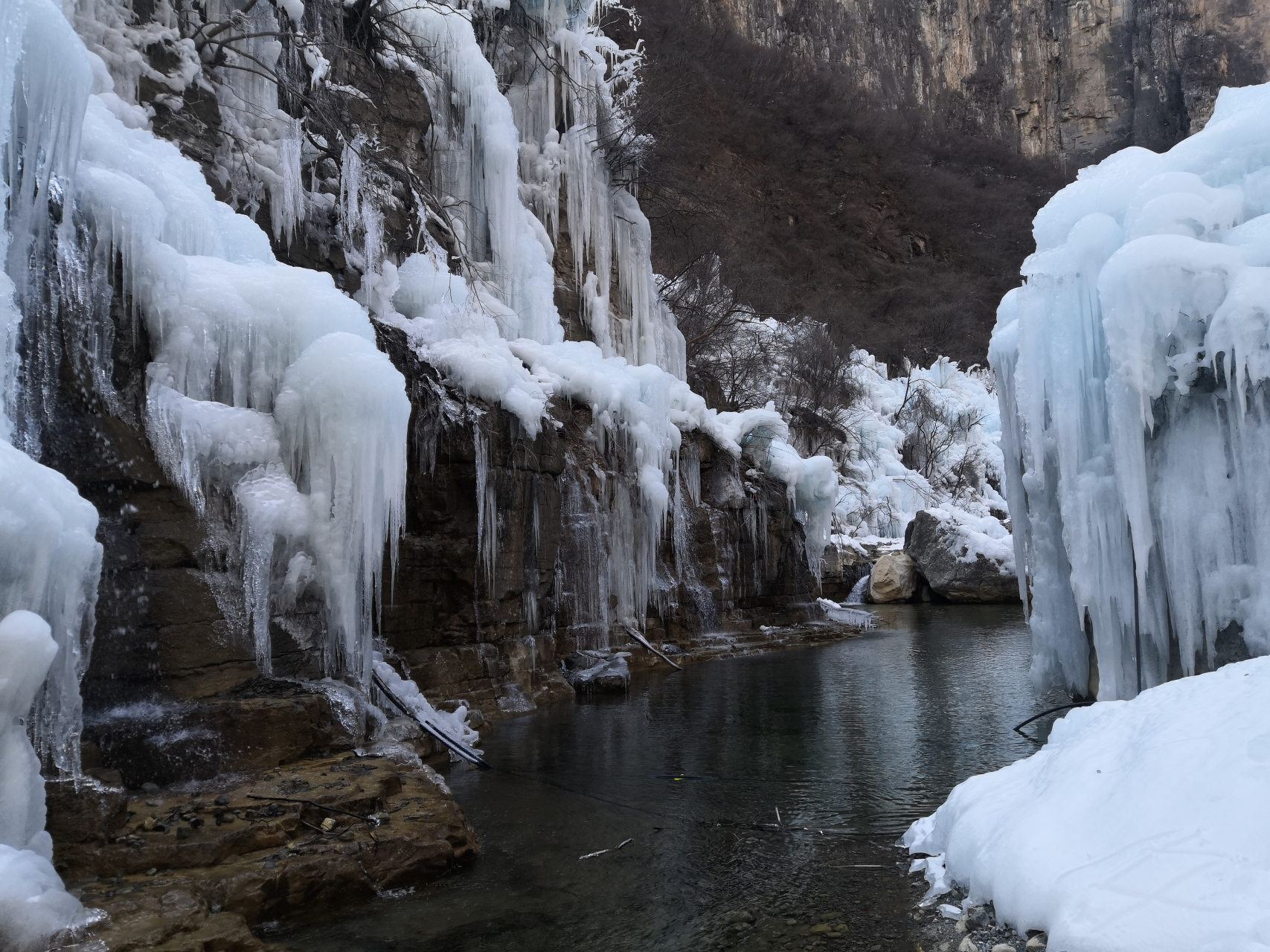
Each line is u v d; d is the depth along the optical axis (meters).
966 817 4.83
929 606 26.59
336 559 7.43
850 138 52.19
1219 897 3.11
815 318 41.09
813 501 21.75
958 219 55.81
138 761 5.68
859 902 4.77
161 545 6.44
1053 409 8.62
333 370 7.41
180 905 4.18
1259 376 6.86
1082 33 65.69
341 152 12.58
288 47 11.94
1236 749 3.70
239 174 10.70
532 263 16.72
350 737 6.99
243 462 7.08
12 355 5.15
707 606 17.58
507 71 19.53
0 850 3.83
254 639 7.03
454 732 9.05
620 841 6.00
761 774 7.73
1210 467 7.54
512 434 11.67
